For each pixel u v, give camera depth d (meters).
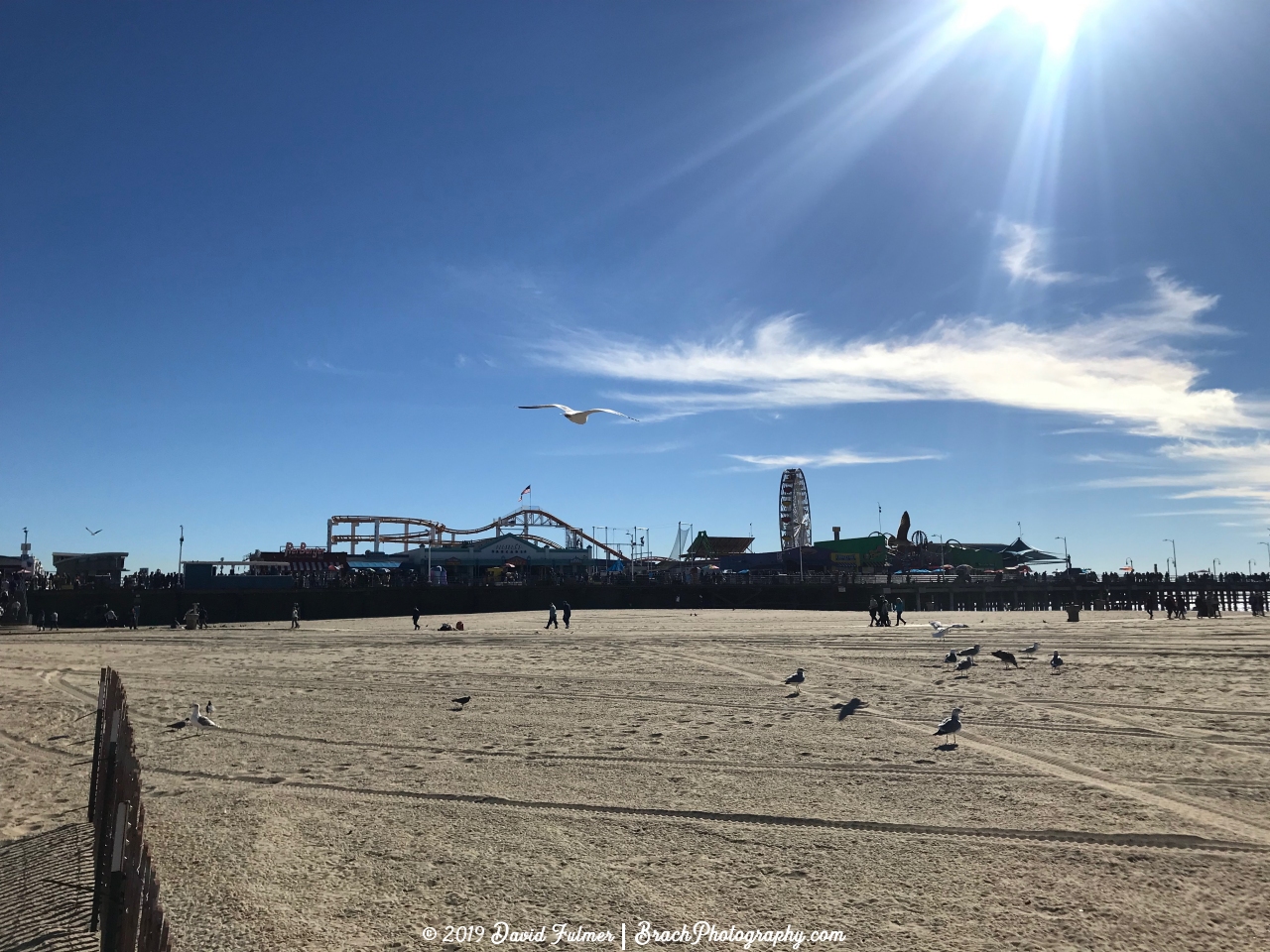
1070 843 10.84
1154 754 15.68
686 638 47.41
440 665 33.41
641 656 36.31
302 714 21.56
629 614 82.12
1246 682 25.42
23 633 60.03
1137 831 11.23
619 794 13.48
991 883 9.61
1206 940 8.09
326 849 11.04
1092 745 16.58
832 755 16.08
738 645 42.19
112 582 81.69
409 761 16.02
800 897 9.32
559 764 15.63
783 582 102.25
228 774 15.02
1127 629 53.06
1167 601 70.50
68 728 20.08
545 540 131.88
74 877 10.21
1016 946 8.05
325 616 82.44
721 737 17.98
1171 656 33.72
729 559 139.38
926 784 13.78
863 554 122.81
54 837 11.70
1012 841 10.97
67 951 8.25
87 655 39.69
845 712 19.78
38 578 78.50
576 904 9.21
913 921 8.66
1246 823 11.48
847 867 10.20
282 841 11.34
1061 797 12.87
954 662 31.73
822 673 29.31
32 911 9.20
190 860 10.63
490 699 23.91
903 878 9.81
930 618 71.50
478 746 17.36
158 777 14.85
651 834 11.52
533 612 87.31
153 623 75.31
